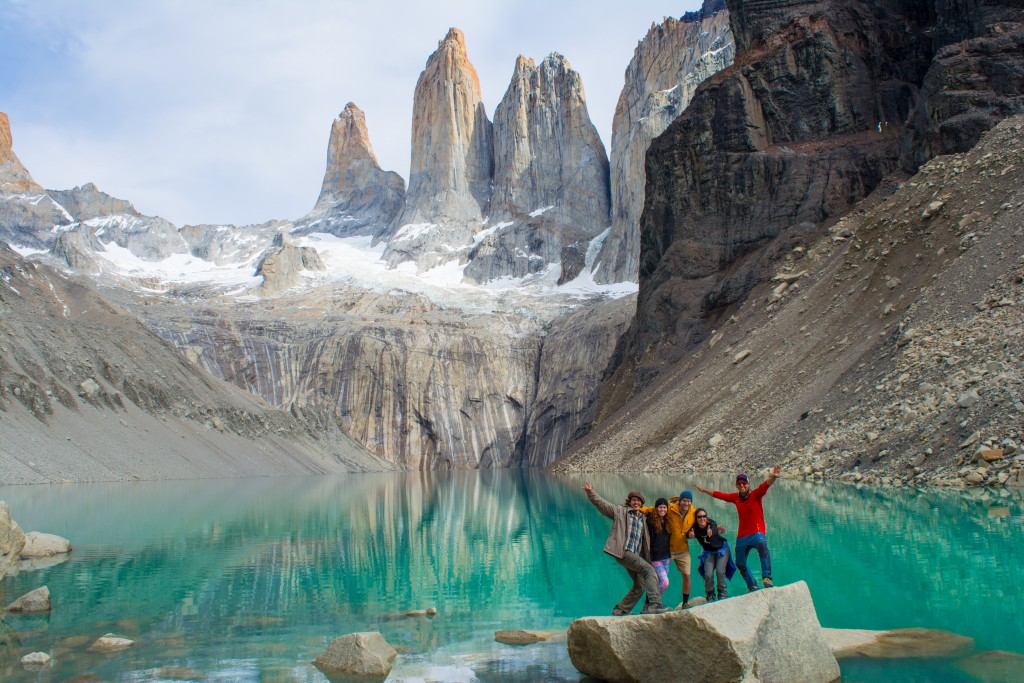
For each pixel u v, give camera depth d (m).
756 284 66.94
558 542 25.41
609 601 16.36
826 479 33.34
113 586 18.33
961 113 56.72
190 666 12.04
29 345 67.75
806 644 10.59
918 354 37.22
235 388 102.62
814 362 46.66
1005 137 49.97
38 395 60.50
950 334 36.69
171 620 15.02
